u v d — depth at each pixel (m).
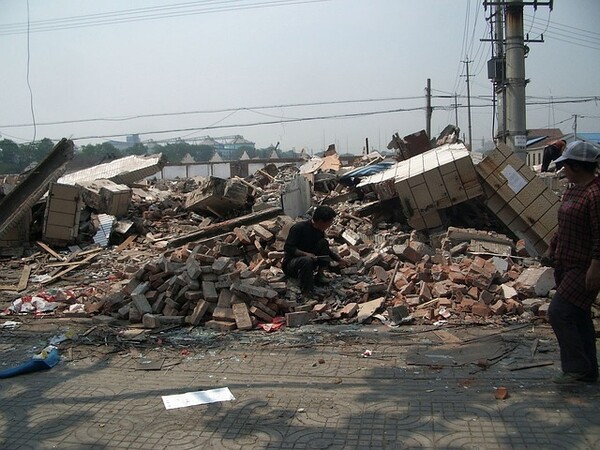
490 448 3.35
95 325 6.31
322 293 6.91
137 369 4.98
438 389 4.27
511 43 14.67
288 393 4.31
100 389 4.55
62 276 8.89
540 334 5.44
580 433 3.48
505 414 3.78
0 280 8.88
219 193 11.91
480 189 8.97
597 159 3.94
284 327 6.03
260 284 6.53
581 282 4.01
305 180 12.77
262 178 16.83
